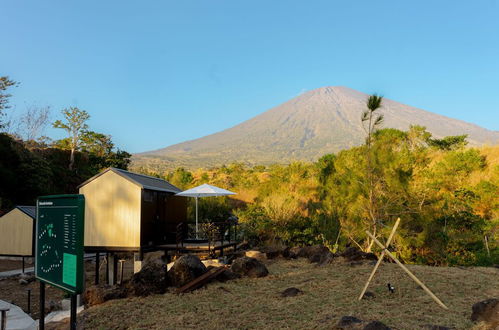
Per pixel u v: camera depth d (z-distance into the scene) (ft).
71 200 17.12
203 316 21.49
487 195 60.64
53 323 25.67
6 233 67.26
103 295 25.72
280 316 20.68
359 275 29.81
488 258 41.88
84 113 153.79
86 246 48.06
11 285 52.49
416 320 19.03
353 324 17.22
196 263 29.17
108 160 158.20
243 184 132.77
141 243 46.16
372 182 42.52
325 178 58.59
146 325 20.56
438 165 76.33
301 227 62.49
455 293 24.52
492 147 85.97
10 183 100.22
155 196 50.52
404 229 41.19
